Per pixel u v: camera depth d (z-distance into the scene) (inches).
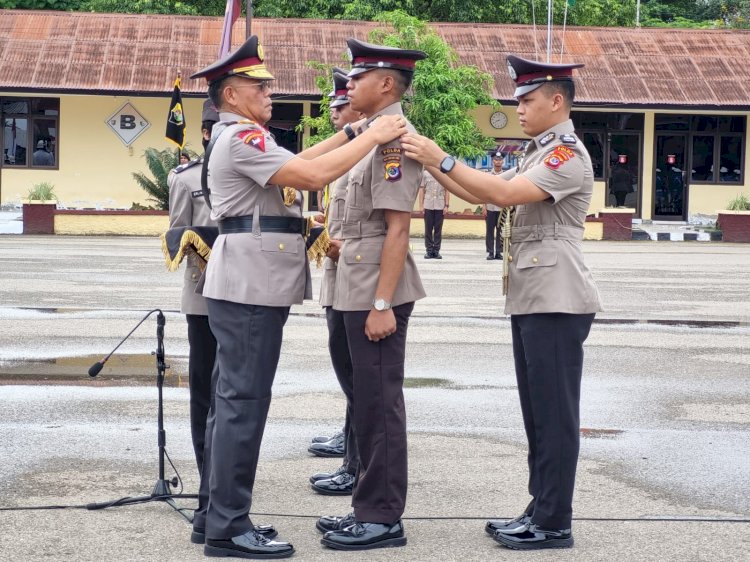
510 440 261.7
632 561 176.9
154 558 175.5
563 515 183.3
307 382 327.3
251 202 178.1
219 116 187.9
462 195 190.5
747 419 287.3
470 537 189.2
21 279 597.3
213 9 1385.3
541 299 181.6
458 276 662.5
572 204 184.5
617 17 1566.2
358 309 183.9
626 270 729.6
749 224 1089.4
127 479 223.1
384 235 186.5
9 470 228.2
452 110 1037.8
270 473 230.8
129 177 1177.4
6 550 178.1
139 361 355.3
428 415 287.7
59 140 1167.0
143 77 1123.9
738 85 1175.6
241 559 175.3
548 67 184.1
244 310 176.6
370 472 183.9
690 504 211.3
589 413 293.1
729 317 490.9
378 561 175.6
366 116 189.8
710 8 1934.1
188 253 195.0
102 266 685.9
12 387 311.4
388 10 1320.1
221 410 177.3
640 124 1212.5
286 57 1165.1
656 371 354.9
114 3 1355.8
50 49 1147.9
